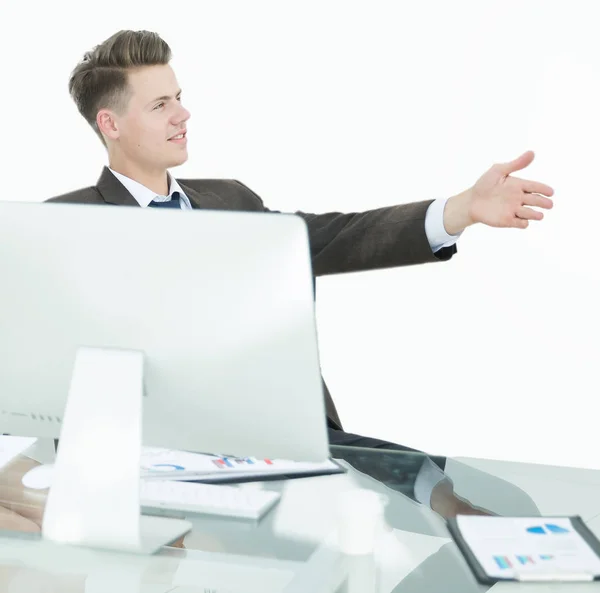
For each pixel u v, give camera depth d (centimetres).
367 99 431
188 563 123
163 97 248
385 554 124
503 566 118
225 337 128
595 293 412
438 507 140
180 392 133
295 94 436
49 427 144
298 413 129
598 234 411
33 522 137
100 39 442
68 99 448
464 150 426
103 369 131
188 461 162
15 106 452
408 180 433
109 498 128
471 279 424
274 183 444
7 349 139
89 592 116
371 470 159
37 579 119
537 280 418
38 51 447
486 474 157
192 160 447
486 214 207
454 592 113
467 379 415
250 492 146
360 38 428
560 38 409
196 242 126
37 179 455
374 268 240
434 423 394
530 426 388
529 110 417
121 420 129
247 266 125
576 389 403
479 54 418
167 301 128
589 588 114
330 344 435
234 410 132
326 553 125
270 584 116
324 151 438
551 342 415
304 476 155
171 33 440
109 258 129
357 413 402
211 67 440
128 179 254
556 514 136
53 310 134
